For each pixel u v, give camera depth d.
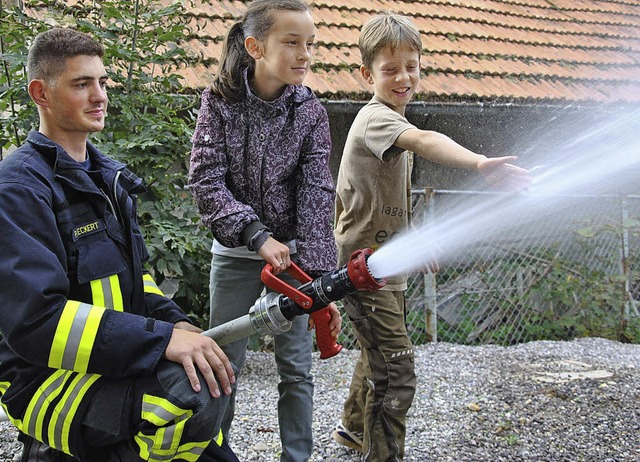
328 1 8.07
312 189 2.54
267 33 2.35
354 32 7.58
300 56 2.36
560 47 8.83
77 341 1.65
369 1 8.46
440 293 5.84
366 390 2.99
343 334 5.43
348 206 2.88
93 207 1.86
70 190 1.83
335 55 6.96
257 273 2.61
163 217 4.42
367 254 1.87
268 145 2.48
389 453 2.72
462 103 6.84
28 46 4.28
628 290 6.30
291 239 2.65
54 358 1.64
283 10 2.33
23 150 1.81
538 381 4.39
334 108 6.22
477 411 3.83
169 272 4.55
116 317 1.70
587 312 6.21
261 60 2.40
